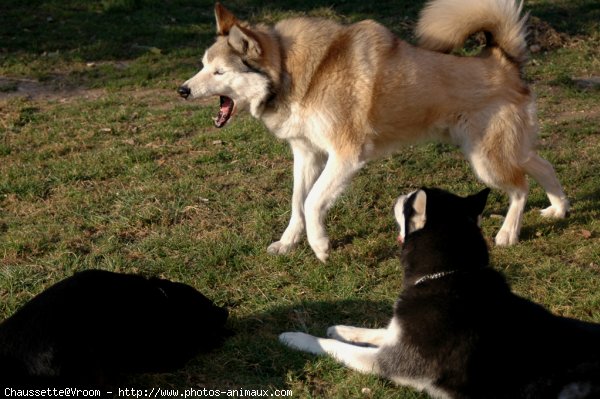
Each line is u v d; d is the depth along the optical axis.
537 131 5.32
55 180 6.26
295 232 5.11
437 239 3.66
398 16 12.11
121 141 7.25
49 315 3.28
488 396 3.26
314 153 5.24
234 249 5.05
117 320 3.48
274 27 5.12
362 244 5.17
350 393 3.59
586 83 9.28
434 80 5.01
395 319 3.64
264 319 4.26
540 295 4.45
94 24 11.84
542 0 13.11
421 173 6.50
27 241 5.12
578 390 3.05
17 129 7.59
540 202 5.91
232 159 6.82
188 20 12.23
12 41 10.91
